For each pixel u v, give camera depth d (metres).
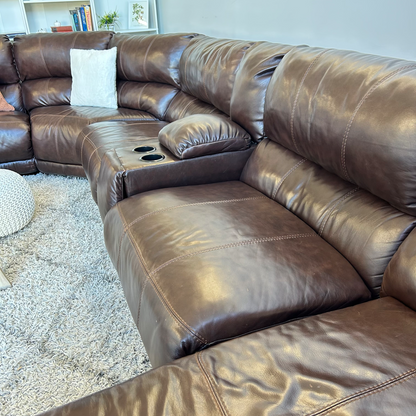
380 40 1.48
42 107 2.84
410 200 0.95
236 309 0.87
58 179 2.66
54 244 1.87
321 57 1.28
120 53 2.76
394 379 0.66
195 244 1.07
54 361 1.23
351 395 0.63
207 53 2.06
